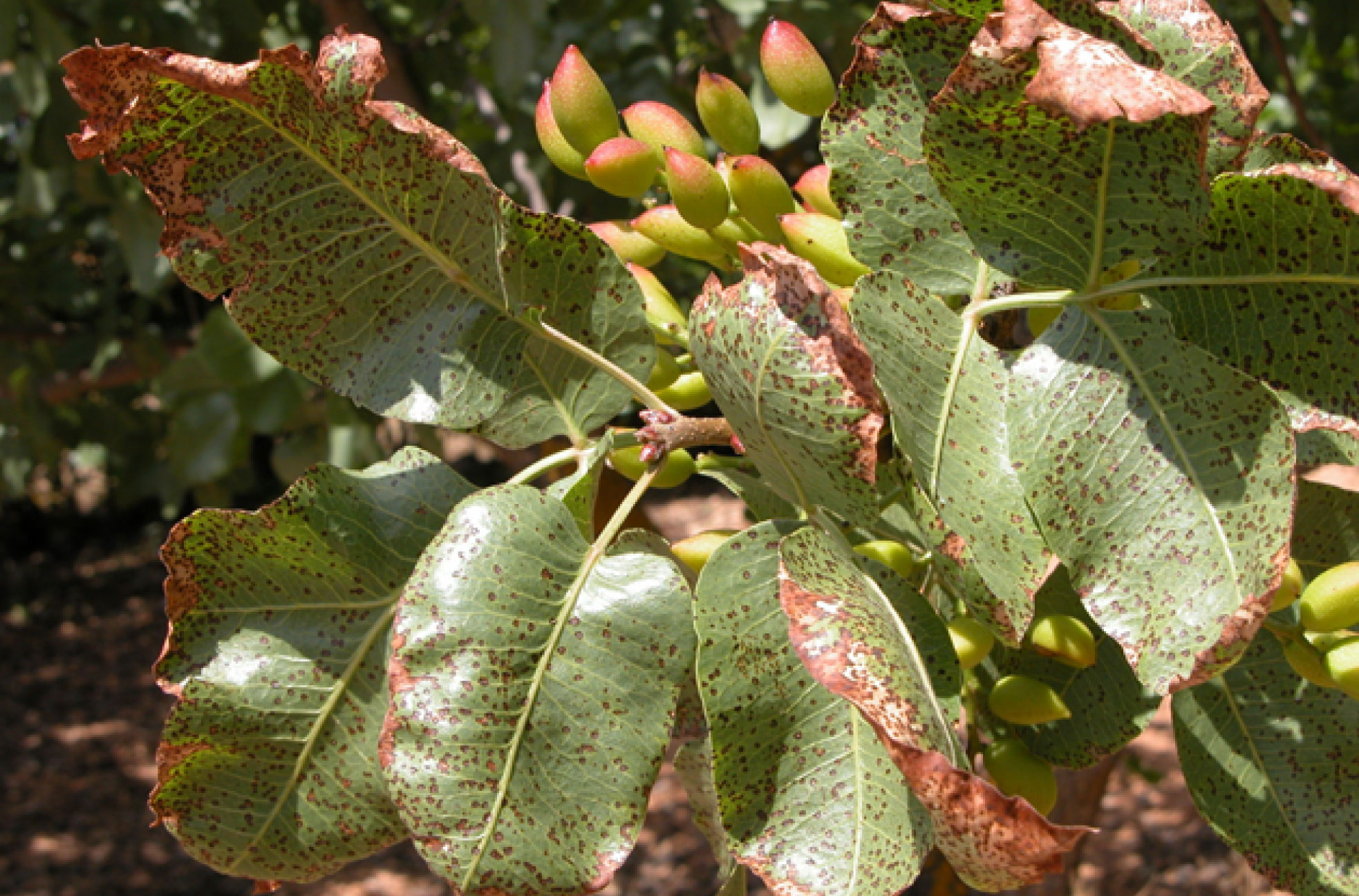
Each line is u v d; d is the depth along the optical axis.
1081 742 0.63
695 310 0.57
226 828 0.63
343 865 0.64
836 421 0.56
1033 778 0.63
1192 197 0.57
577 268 0.62
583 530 0.62
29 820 2.88
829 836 0.58
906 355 0.58
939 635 0.59
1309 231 0.57
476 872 0.58
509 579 0.58
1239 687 0.64
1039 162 0.57
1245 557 0.56
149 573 4.54
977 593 0.57
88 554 4.71
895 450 0.60
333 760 0.63
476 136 1.67
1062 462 0.58
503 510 0.59
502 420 0.62
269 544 0.62
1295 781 0.64
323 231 0.61
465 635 0.58
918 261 0.60
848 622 0.55
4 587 4.38
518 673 0.58
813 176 0.64
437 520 0.63
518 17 1.17
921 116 0.60
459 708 0.57
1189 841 2.24
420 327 0.62
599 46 1.50
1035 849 0.53
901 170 0.60
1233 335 0.59
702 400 0.64
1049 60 0.55
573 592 0.59
